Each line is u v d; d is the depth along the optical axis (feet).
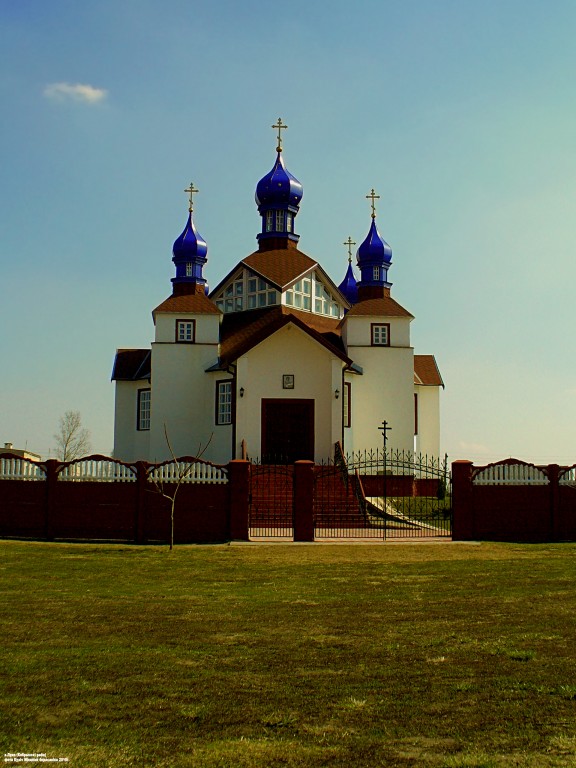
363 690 28.68
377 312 138.10
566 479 82.84
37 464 81.56
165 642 35.94
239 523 80.07
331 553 69.72
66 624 39.68
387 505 108.47
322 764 22.41
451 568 59.52
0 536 80.79
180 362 135.74
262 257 151.23
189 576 56.39
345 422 132.98
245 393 126.00
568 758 22.43
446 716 25.90
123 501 80.59
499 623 39.40
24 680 29.81
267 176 157.17
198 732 24.81
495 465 82.58
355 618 41.16
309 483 80.69
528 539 81.56
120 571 58.54
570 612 42.01
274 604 45.27
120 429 147.74
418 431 154.40
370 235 160.35
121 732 24.79
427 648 34.58
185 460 81.20
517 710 26.32
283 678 30.19
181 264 148.87
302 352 130.00
